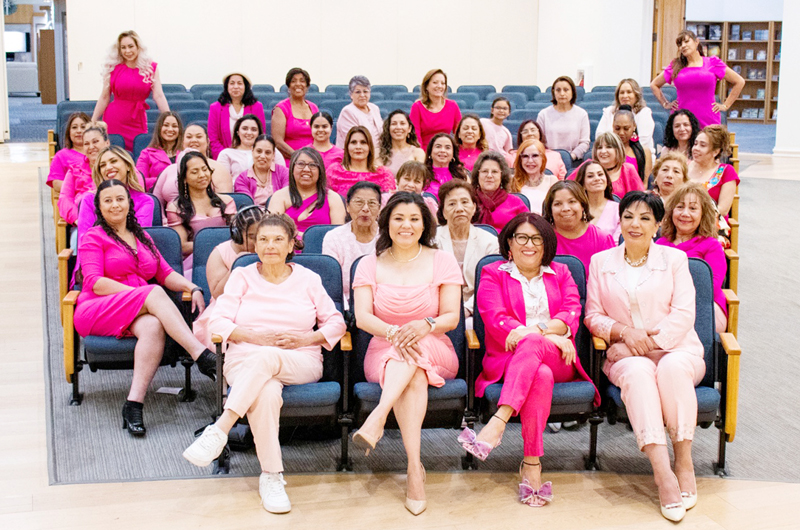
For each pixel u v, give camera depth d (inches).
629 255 123.3
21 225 239.3
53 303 179.3
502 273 123.0
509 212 156.2
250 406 109.1
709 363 120.4
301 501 108.6
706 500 109.9
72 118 195.3
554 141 242.5
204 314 133.6
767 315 183.2
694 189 138.6
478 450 107.7
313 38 415.2
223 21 400.8
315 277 123.4
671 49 452.4
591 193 157.9
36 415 131.7
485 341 122.4
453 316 119.0
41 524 101.3
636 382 111.3
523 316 120.4
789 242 238.5
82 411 134.1
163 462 118.0
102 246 137.2
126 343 129.9
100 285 133.2
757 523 104.2
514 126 265.6
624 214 121.3
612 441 128.4
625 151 196.5
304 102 234.5
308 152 161.5
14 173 319.0
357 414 114.2
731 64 653.9
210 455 106.6
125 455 119.7
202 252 145.1
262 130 206.4
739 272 212.4
